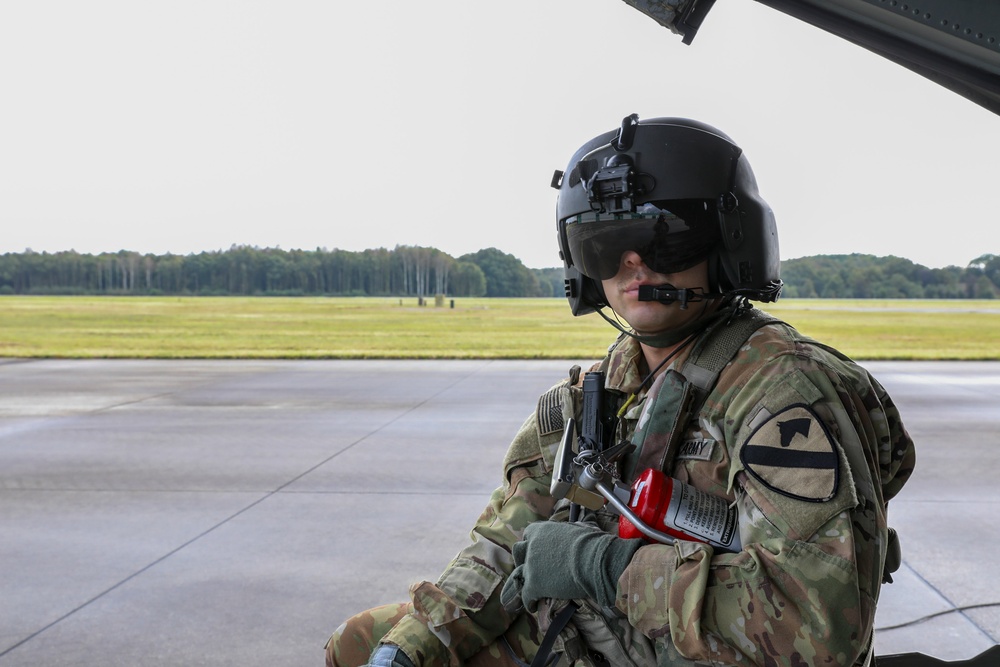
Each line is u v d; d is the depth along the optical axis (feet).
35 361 56.39
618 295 3.77
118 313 195.93
